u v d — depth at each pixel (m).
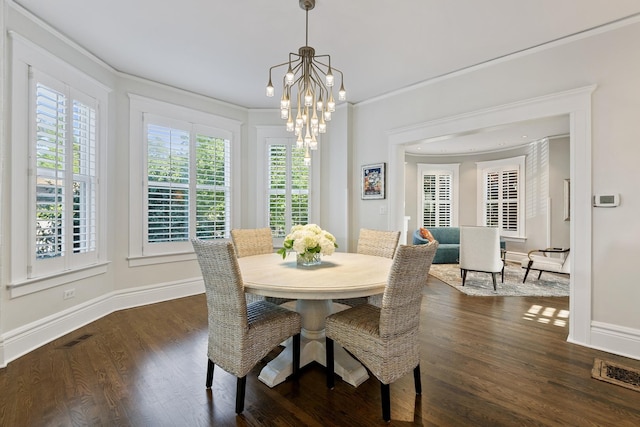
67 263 2.73
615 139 2.37
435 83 3.44
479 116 3.09
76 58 2.82
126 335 2.66
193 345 2.48
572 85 2.56
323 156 4.52
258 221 4.52
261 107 4.49
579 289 2.49
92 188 3.01
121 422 1.57
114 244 3.33
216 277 1.72
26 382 1.92
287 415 1.63
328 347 1.87
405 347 1.69
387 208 3.92
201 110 4.03
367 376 1.99
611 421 1.58
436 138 3.48
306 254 2.18
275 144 4.53
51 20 2.45
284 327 1.88
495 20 2.39
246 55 2.99
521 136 5.89
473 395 1.80
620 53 2.35
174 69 3.30
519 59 2.85
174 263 3.81
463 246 4.46
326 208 4.52
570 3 2.18
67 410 1.66
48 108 2.54
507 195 6.80
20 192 2.33
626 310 2.32
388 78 3.46
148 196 3.58
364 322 1.75
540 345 2.47
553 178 5.86
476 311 3.33
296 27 2.52
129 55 3.01
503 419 1.59
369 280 1.81
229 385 1.92
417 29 2.53
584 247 2.47
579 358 2.25
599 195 2.42
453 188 7.60
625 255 2.33
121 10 2.32
